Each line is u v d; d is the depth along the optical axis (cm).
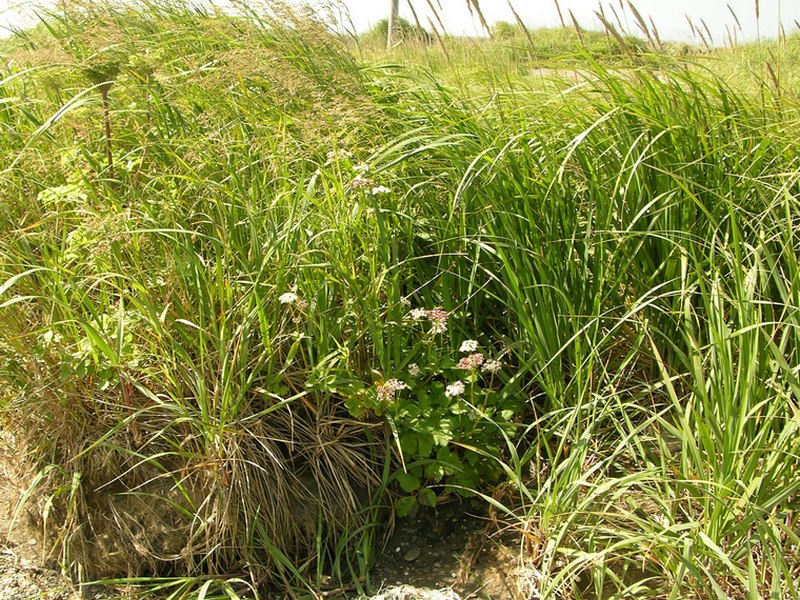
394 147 145
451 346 144
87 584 117
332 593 123
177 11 206
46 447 127
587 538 115
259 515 126
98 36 161
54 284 129
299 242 137
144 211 140
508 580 121
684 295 127
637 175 142
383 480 131
